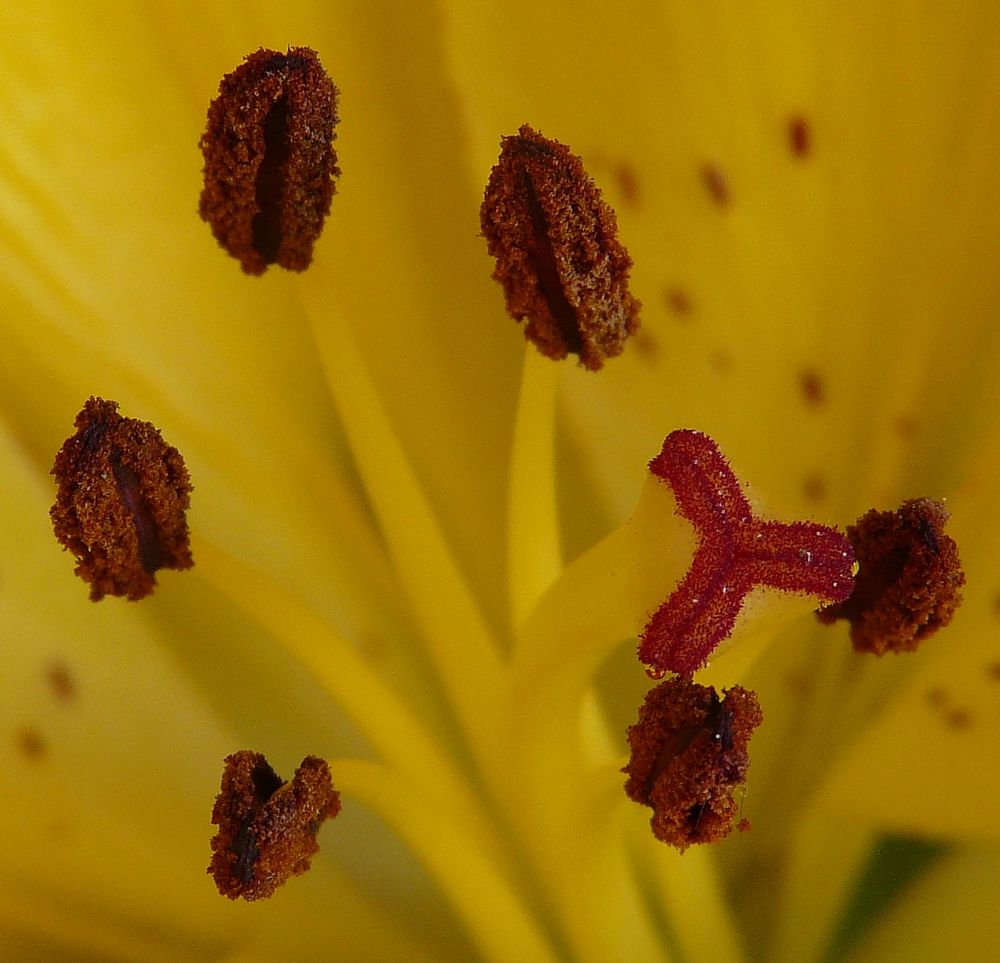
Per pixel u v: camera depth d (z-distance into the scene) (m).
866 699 0.23
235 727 0.23
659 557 0.21
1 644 0.22
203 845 0.22
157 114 0.23
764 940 0.23
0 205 0.23
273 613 0.22
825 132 0.23
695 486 0.21
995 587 0.23
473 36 0.23
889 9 0.22
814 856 0.23
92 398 0.22
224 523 0.23
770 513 0.21
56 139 0.23
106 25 0.23
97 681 0.22
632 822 0.22
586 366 0.22
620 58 0.23
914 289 0.23
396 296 0.23
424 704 0.23
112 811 0.22
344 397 0.22
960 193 0.23
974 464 0.23
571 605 0.21
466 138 0.23
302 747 0.23
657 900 0.22
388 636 0.23
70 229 0.23
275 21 0.23
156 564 0.22
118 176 0.23
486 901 0.22
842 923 0.23
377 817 0.23
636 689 0.23
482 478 0.23
